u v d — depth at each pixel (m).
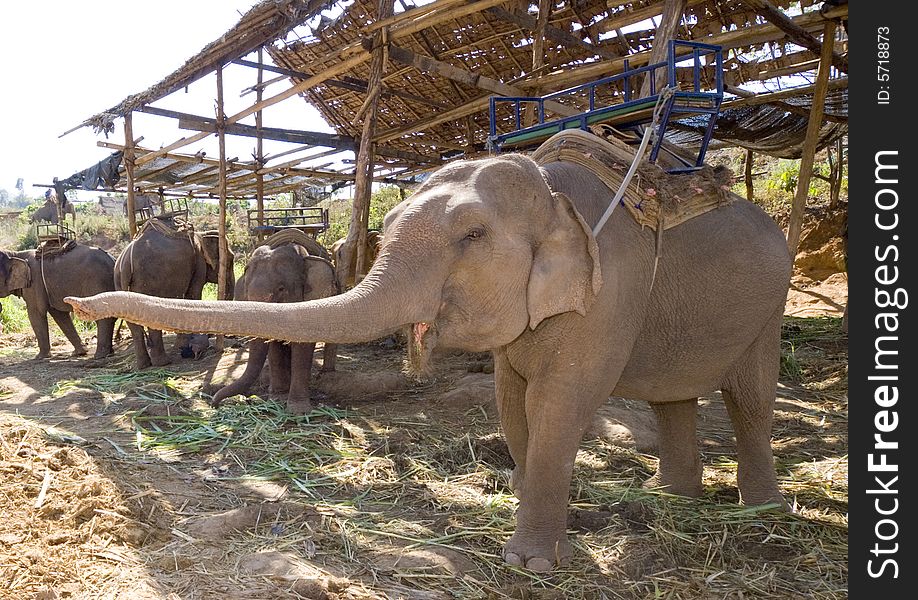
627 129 3.83
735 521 3.59
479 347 2.84
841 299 12.48
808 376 7.42
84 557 2.89
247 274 6.49
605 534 3.42
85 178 12.62
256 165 10.92
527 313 2.83
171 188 14.15
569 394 3.00
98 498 3.43
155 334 8.47
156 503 3.61
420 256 2.64
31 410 6.17
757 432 3.89
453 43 8.65
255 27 7.65
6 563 2.71
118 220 28.92
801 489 4.13
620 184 3.20
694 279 3.42
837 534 3.48
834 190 15.33
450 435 5.14
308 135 10.48
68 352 10.70
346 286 7.32
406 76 9.52
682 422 4.04
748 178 13.83
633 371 3.49
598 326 2.97
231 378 7.31
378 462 4.54
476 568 3.03
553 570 3.03
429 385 6.83
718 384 3.79
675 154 3.87
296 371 5.99
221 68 8.69
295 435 5.14
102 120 9.48
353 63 7.39
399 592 2.77
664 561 3.14
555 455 3.03
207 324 2.32
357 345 9.52
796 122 10.30
